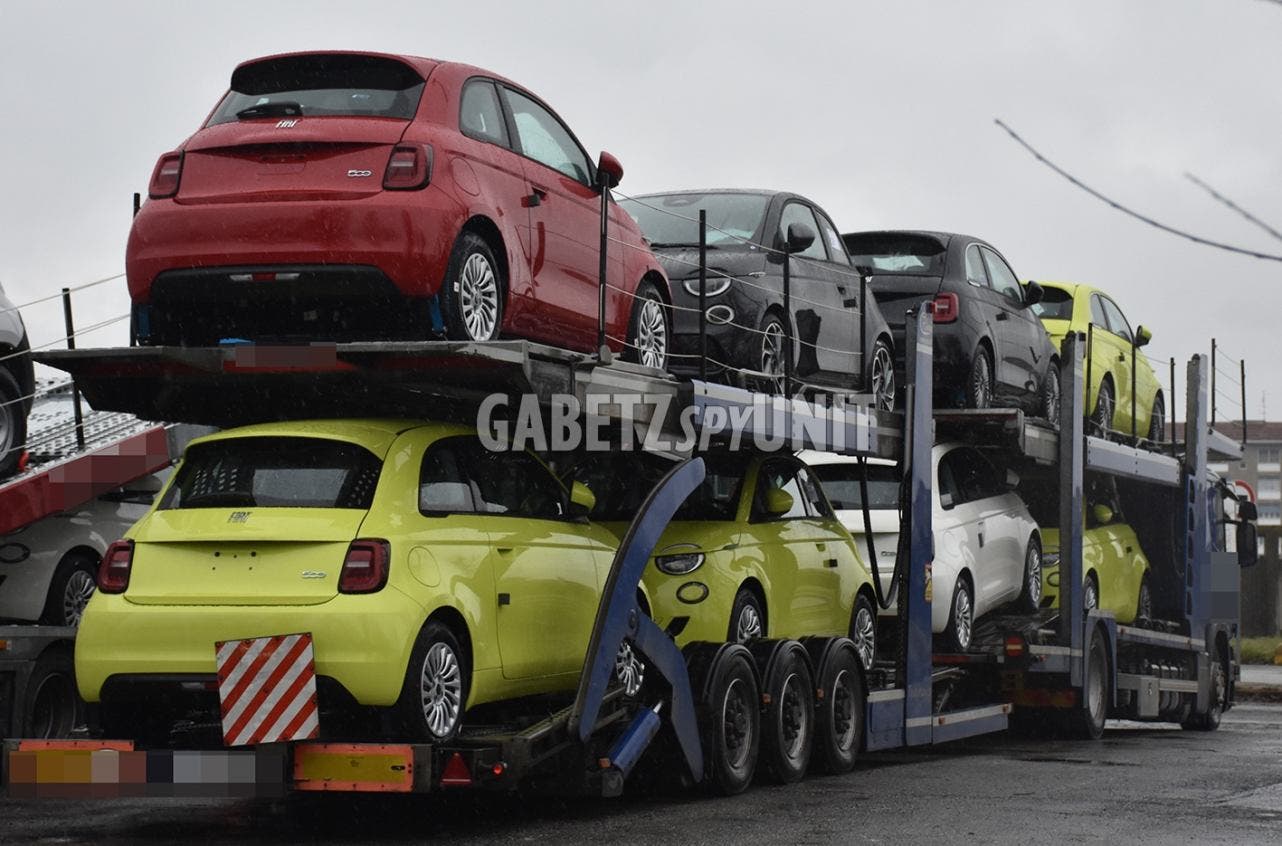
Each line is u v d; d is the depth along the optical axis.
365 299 17.42
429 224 17.30
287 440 16.97
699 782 20.30
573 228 20.27
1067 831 17.81
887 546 28.78
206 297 17.67
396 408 19.16
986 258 32.62
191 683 15.88
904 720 25.66
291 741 15.68
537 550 18.36
